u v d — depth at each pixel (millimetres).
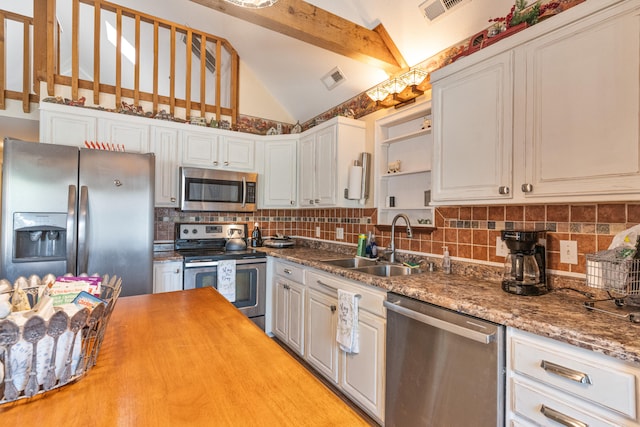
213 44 3682
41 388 656
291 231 3922
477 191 1594
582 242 1474
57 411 600
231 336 983
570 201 1280
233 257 2969
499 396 1196
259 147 3492
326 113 3459
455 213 2068
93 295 870
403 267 2268
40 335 635
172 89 3227
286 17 2049
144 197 2396
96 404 625
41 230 2062
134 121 2877
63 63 5395
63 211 2117
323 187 2936
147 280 2402
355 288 1977
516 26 1449
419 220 2365
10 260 1979
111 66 5145
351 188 2688
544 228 1611
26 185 2027
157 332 1010
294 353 2713
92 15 4145
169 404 628
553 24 1309
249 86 3689
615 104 1141
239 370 770
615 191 1140
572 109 1254
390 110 2615
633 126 1101
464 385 1310
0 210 1988
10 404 617
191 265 2785
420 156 2420
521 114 1420
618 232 1363
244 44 3369
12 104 2936
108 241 2268
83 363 725
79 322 691
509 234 1511
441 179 1780
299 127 3656
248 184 3320
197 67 4246
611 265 1210
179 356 842
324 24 2193
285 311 2834
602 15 1172
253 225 3721
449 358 1374
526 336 1135
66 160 2141
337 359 2135
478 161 1595
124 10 3035
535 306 1271
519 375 1150
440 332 1416
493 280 1786
